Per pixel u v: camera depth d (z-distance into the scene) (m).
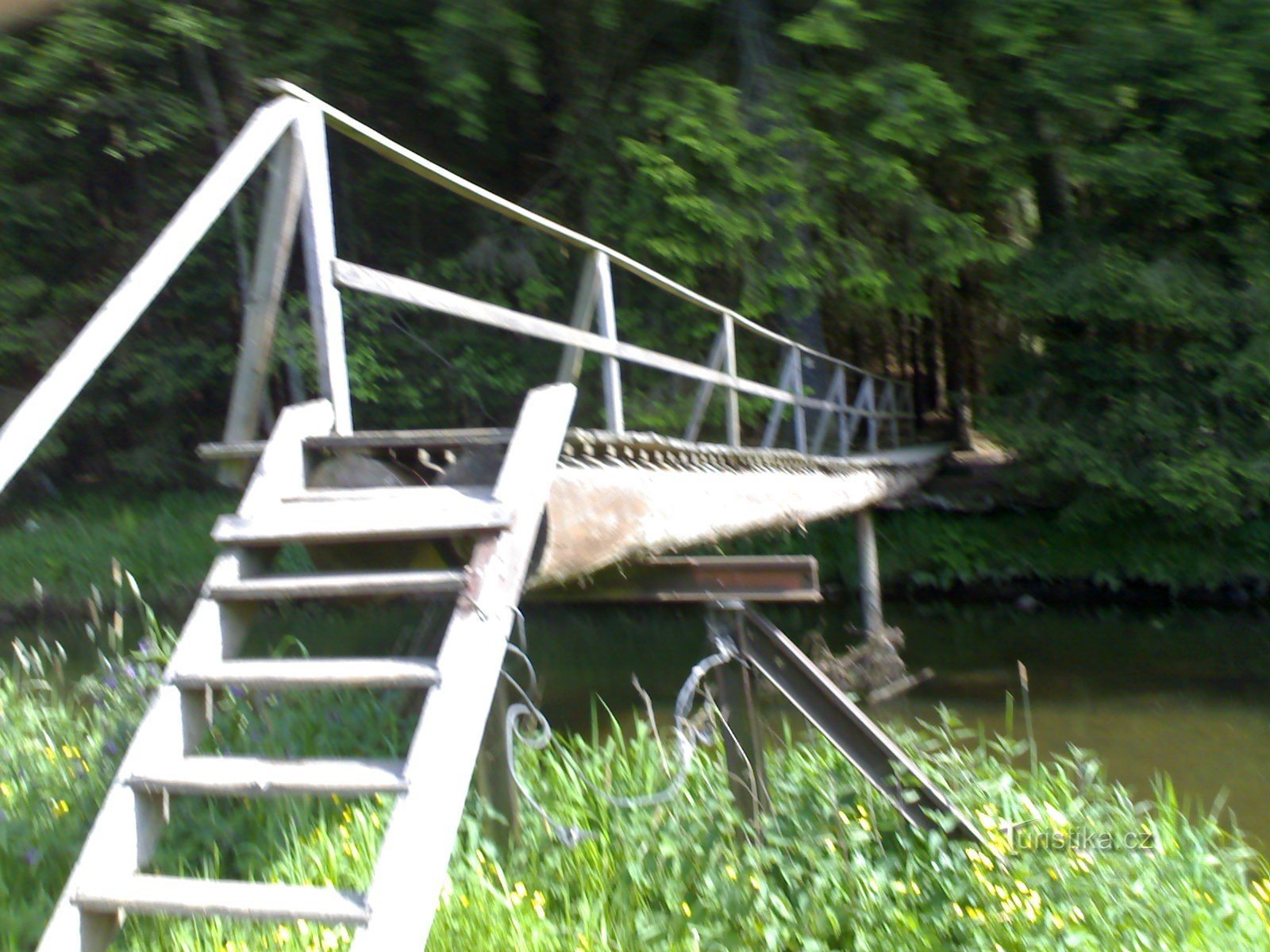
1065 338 12.92
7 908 3.45
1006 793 4.86
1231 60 11.43
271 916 2.25
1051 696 9.36
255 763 2.52
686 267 12.54
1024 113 12.91
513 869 4.13
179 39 13.52
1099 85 11.85
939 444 16.55
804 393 14.30
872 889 4.14
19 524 14.85
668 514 4.41
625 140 12.03
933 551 13.74
